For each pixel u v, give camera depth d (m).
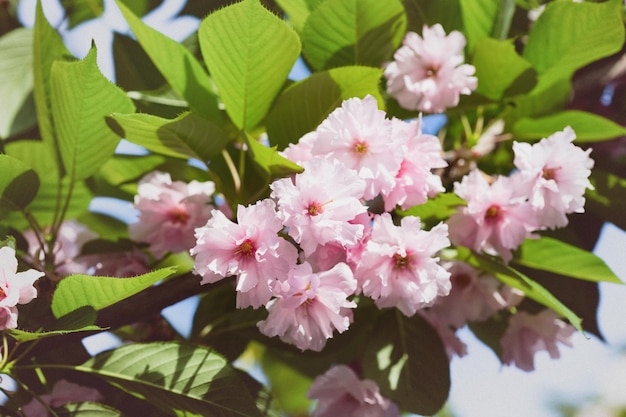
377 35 0.63
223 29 0.56
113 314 0.57
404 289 0.56
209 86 0.61
